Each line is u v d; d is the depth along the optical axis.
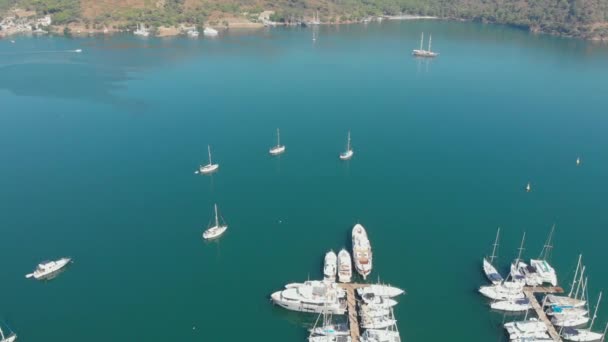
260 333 113.69
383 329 112.12
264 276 130.88
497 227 151.12
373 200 168.00
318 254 139.75
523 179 181.12
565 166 191.62
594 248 140.25
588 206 162.62
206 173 186.00
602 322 114.12
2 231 147.38
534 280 124.56
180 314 118.69
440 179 182.12
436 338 111.06
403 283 127.44
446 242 144.00
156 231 149.62
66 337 111.56
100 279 129.38
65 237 145.50
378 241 144.88
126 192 170.88
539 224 152.38
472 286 126.31
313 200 168.25
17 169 185.50
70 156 197.50
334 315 116.56
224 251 140.88
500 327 113.75
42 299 122.44
